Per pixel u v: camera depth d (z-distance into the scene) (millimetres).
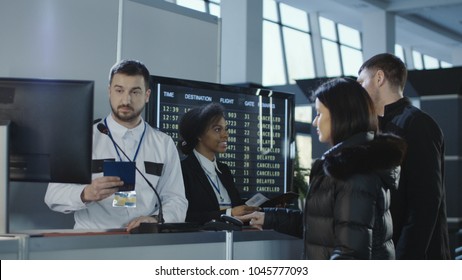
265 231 2785
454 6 13820
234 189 3740
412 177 2982
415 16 15180
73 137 2434
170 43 4266
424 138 2996
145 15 4117
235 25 10578
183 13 4363
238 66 10523
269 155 4336
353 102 2328
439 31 16203
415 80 8906
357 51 15578
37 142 2434
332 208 2244
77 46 3760
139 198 3162
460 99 8875
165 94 3910
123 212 3156
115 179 2730
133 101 3131
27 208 3475
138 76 3139
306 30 14102
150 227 2576
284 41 13461
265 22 13039
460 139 8875
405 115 3064
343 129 2316
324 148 9344
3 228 2332
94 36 3842
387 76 3146
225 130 3709
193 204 3520
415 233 2943
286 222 3125
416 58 18453
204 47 4492
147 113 3871
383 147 2188
